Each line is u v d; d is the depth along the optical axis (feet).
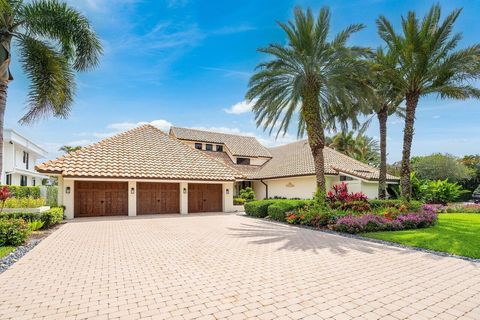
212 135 114.83
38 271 22.27
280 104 55.98
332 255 27.17
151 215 64.28
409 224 42.09
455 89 56.59
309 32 51.11
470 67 52.60
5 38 36.11
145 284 19.29
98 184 61.26
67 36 39.68
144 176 62.18
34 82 40.27
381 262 24.70
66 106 44.45
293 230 42.52
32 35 39.45
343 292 17.76
